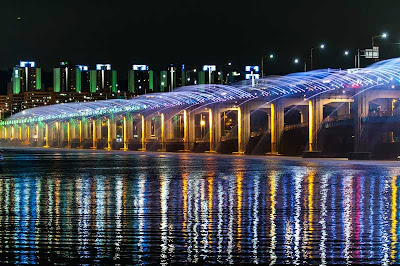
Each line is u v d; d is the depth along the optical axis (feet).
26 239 60.75
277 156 284.20
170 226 67.67
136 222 70.69
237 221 70.90
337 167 182.29
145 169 182.09
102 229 65.98
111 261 51.85
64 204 88.48
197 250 55.47
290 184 120.78
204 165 204.85
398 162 207.21
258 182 126.62
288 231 64.03
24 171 176.65
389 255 53.11
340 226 66.80
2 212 79.77
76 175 155.74
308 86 284.00
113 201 91.91
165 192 105.70
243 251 54.95
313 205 85.20
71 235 62.69
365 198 93.86
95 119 533.14
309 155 265.34
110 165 211.00
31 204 88.74
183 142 405.39
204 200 92.38
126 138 473.26
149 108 435.53
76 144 576.61
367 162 209.97
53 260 52.29
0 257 53.31
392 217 73.26
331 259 51.93
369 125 247.29
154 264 50.85
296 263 50.85
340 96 275.80
